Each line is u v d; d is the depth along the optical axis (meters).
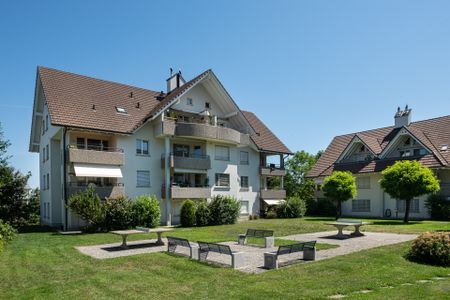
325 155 47.66
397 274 10.95
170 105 33.28
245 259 14.22
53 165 32.09
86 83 33.88
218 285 10.00
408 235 19.97
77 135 30.20
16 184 34.75
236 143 38.28
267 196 42.56
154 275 11.41
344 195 34.19
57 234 24.53
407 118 41.06
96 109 31.66
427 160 34.16
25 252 16.50
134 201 27.83
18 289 9.92
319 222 30.72
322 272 11.38
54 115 28.30
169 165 33.12
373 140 41.50
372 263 12.53
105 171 29.30
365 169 39.16
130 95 36.22
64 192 28.17
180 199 34.69
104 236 22.75
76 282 10.60
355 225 20.30
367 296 8.52
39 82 33.25
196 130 33.91
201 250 13.85
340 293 8.98
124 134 31.05
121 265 13.11
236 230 25.91
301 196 64.50
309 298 8.48
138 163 32.59
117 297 9.04
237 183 39.59
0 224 18.50
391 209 37.75
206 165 35.59
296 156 68.12
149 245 18.58
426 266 12.08
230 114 39.22
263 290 9.29
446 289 9.08
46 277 11.36
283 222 32.12
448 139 36.03
